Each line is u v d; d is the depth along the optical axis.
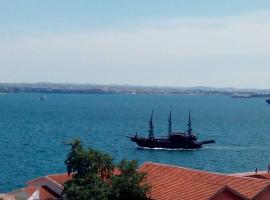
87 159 75.12
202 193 72.94
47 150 189.38
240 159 188.00
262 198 74.62
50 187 89.62
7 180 132.12
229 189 73.12
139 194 74.69
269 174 105.00
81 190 72.50
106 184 74.44
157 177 81.44
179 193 74.56
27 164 157.25
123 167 76.56
